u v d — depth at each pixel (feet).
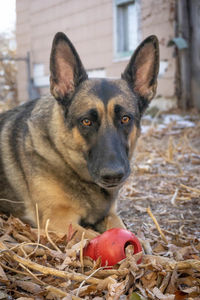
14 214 3.16
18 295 2.19
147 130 6.65
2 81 13.12
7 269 2.42
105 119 2.81
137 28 8.68
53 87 2.94
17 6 11.59
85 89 2.91
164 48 8.24
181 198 3.75
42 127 3.01
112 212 3.18
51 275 2.32
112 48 9.06
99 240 2.44
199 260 2.44
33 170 2.96
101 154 2.72
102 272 2.29
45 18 10.67
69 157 2.89
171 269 2.34
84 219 3.04
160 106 8.53
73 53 2.94
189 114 7.73
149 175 4.55
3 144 3.22
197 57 7.92
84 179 2.93
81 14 9.70
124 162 2.77
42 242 2.65
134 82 3.10
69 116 2.91
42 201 2.93
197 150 5.41
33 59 11.26
